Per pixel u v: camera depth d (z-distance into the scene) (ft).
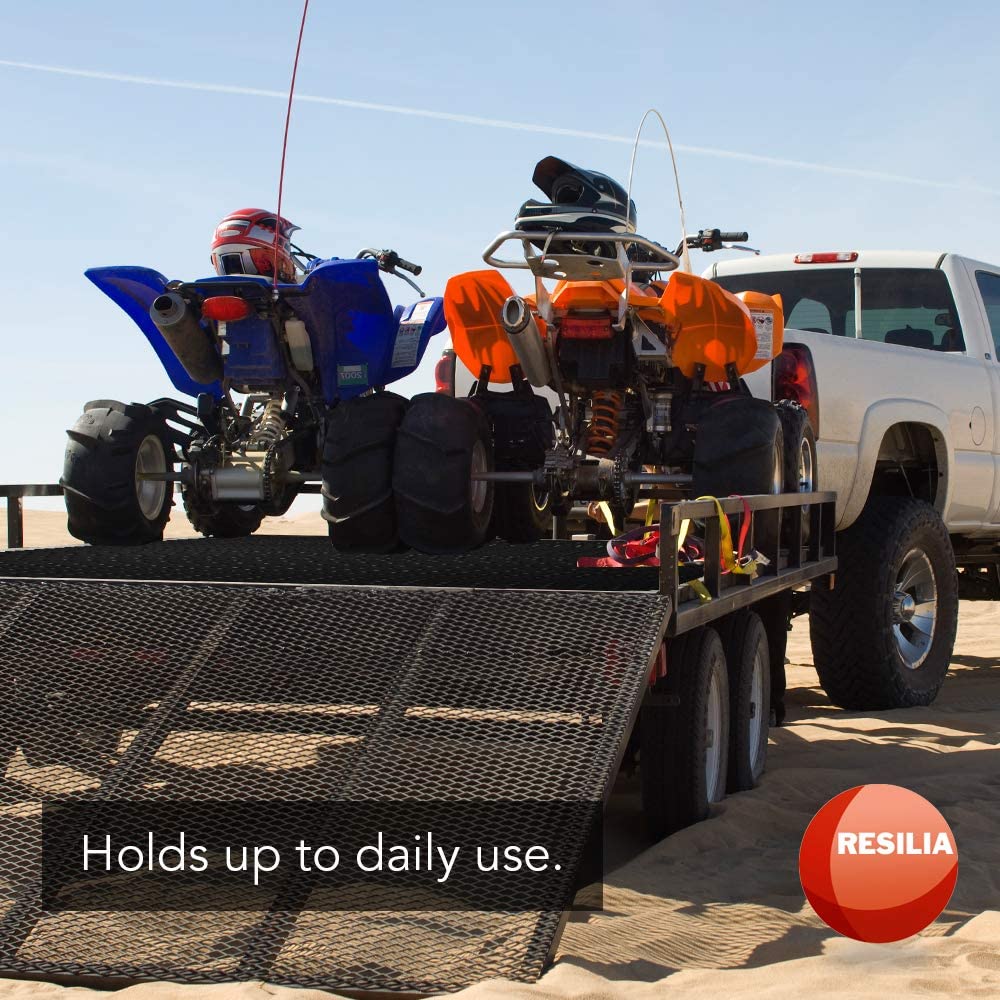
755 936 11.46
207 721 12.78
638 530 17.06
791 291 26.68
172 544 19.92
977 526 26.43
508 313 16.02
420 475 16.70
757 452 16.70
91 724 12.78
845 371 22.17
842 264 26.50
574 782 11.30
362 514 17.08
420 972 9.98
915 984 9.95
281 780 12.00
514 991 9.46
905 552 22.85
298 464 19.58
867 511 22.88
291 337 18.26
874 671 22.68
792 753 19.34
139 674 13.20
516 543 20.68
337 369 18.56
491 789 11.39
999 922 11.56
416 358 19.24
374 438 17.06
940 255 26.37
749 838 14.35
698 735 14.29
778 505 16.69
